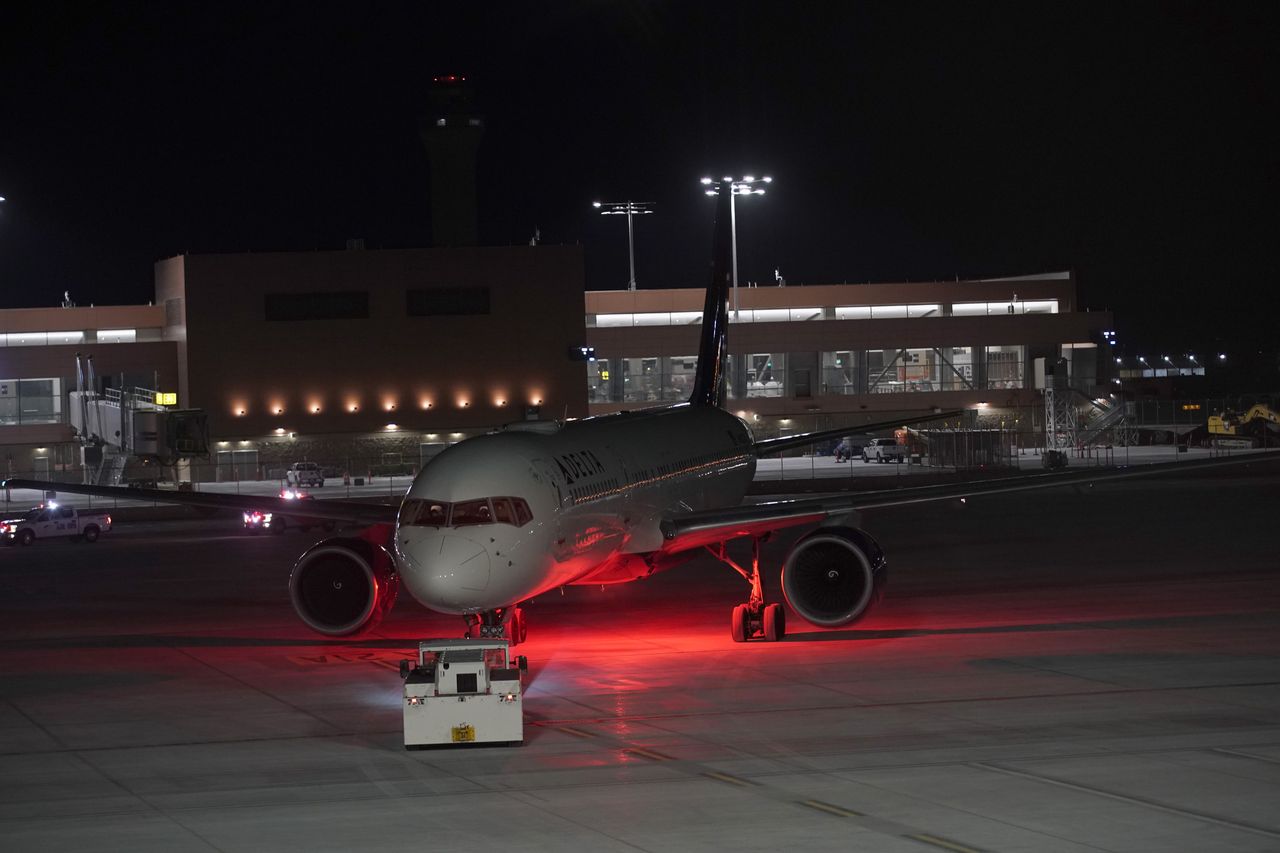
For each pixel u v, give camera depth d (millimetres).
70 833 27234
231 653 50344
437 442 197875
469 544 40406
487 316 197750
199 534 120625
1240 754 31312
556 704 38906
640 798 28750
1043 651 46156
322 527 123562
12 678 45875
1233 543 85188
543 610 60469
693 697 39406
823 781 29672
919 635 50688
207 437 164625
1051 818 26562
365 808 28562
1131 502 126062
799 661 45312
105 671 46844
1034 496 137375
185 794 30078
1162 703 37094
